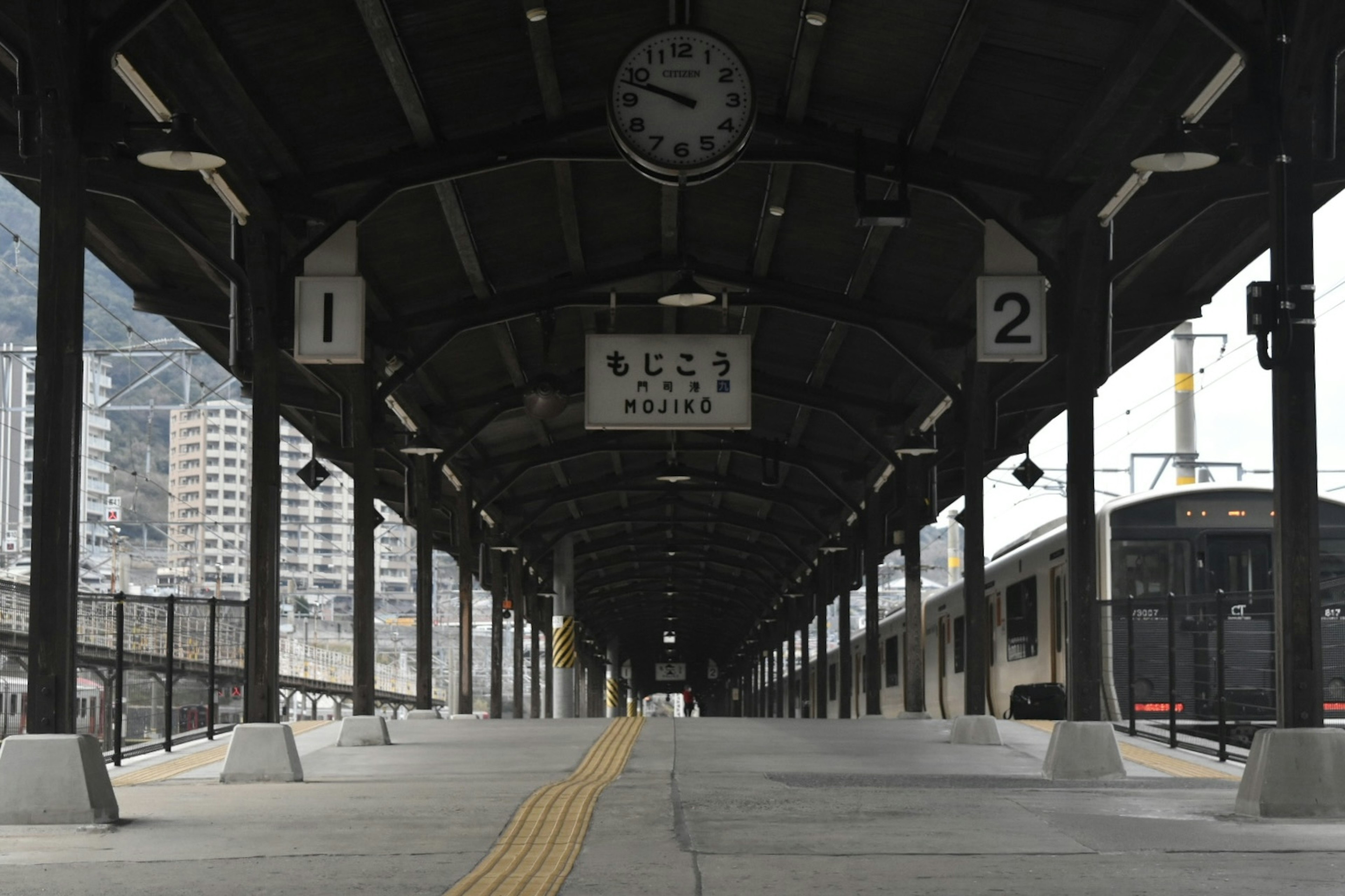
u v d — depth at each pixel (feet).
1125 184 51.47
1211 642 76.07
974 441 75.56
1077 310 54.90
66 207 36.06
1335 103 37.19
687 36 50.44
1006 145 57.67
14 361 249.34
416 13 50.24
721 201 71.51
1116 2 46.93
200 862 26.61
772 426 117.80
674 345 76.38
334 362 57.06
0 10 41.11
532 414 77.56
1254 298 36.55
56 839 31.30
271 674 52.47
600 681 334.44
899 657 138.72
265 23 48.42
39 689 35.01
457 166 59.00
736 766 53.57
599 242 76.23
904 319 77.10
